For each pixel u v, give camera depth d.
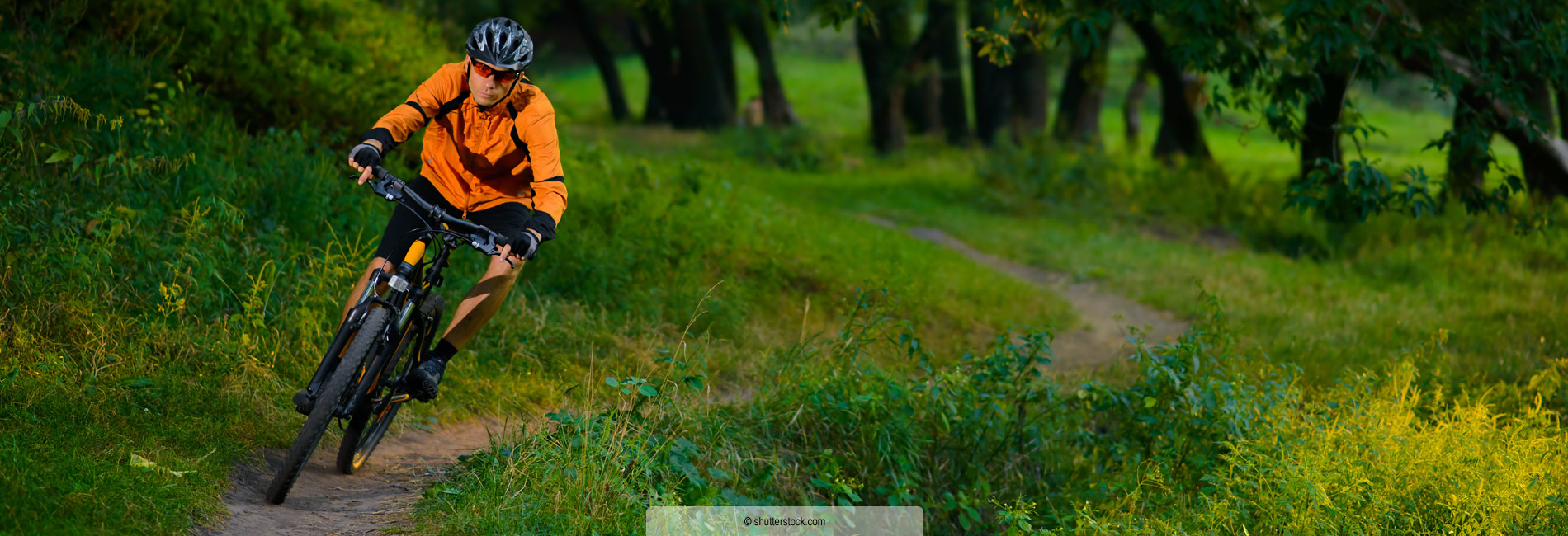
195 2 7.39
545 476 3.72
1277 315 9.74
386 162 7.45
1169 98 19.67
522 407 5.54
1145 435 5.36
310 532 3.43
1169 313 10.77
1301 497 4.24
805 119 40.69
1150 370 5.24
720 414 4.82
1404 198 6.82
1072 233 16.06
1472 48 7.90
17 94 5.56
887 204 19.12
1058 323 10.13
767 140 26.02
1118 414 5.67
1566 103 13.12
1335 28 6.77
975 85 30.02
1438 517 4.38
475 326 4.05
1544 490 4.39
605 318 7.01
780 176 23.38
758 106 32.28
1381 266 13.33
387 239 3.88
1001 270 13.64
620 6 33.88
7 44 5.99
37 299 4.44
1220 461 5.01
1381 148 35.78
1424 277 12.44
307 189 6.37
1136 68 25.06
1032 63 28.02
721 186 10.69
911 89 31.36
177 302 4.75
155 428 3.85
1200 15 6.89
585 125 33.66
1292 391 5.50
